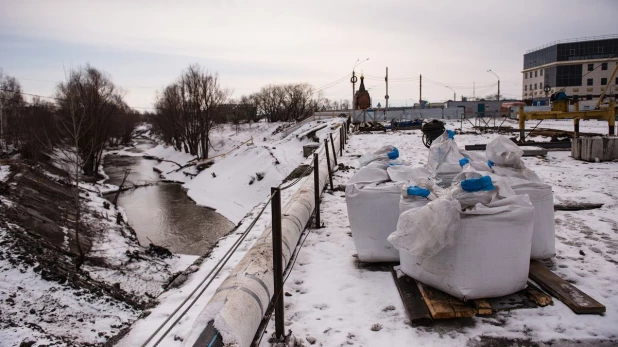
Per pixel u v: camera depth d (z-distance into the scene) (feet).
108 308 34.71
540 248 15.65
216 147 188.34
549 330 11.81
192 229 70.28
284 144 115.34
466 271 12.63
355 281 16.02
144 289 40.83
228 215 79.61
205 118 162.81
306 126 138.10
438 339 11.82
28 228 50.67
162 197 101.24
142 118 536.01
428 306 12.87
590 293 13.83
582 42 237.86
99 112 121.80
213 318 9.29
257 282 11.07
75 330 30.32
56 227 57.26
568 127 83.10
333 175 38.52
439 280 13.26
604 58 233.96
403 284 14.58
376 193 16.69
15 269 37.04
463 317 12.62
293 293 15.51
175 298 16.69
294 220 17.16
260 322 10.75
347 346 11.86
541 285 14.11
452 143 18.53
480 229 12.45
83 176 116.06
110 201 96.22
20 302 32.73
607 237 19.13
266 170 95.50
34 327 29.58
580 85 240.53
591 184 30.09
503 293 12.97
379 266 17.16
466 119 129.29
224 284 11.09
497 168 17.01
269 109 255.09
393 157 21.33
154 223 75.31
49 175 95.91
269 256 12.99
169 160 176.96
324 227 23.43
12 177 73.77
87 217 69.00
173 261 51.60
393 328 12.58
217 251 22.18
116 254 51.42
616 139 39.40
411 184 14.93
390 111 163.73
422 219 12.34
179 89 175.42
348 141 71.87
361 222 16.94
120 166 171.83
